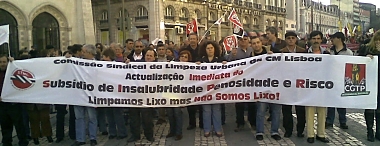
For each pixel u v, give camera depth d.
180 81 7.85
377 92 7.43
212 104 8.18
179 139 8.07
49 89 7.70
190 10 43.94
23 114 8.36
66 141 8.27
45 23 22.45
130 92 7.80
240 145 7.46
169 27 40.78
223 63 7.88
